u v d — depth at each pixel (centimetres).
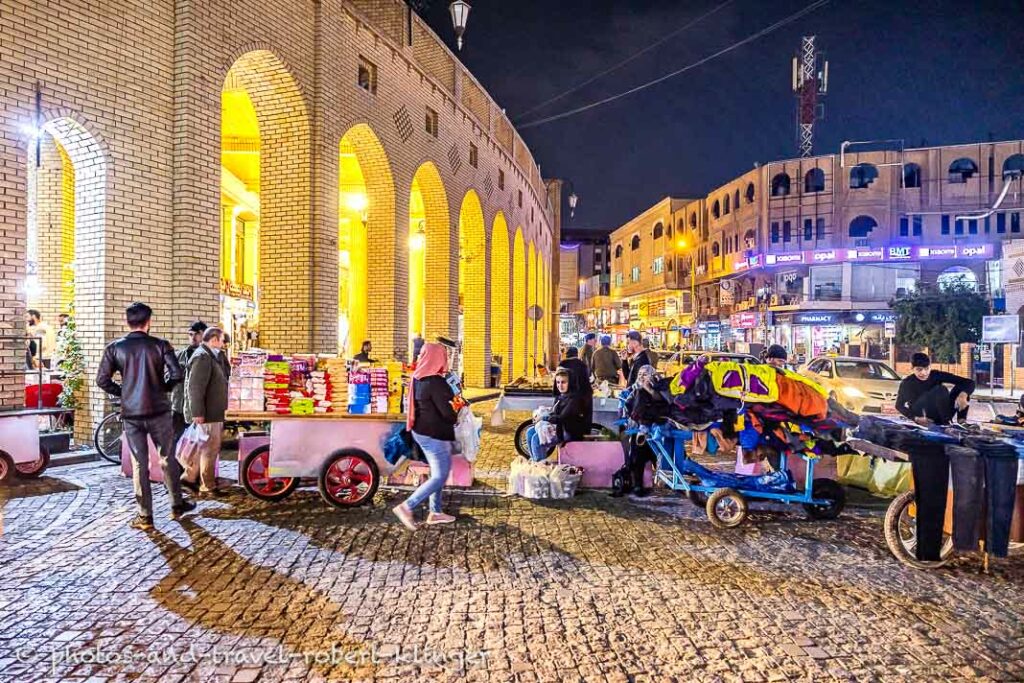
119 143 915
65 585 483
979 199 4325
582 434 836
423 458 736
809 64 4988
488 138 2359
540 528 647
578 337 7969
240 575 507
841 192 4369
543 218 4247
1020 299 2825
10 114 792
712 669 374
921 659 389
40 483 781
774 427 688
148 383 633
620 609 454
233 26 1073
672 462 706
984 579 524
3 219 790
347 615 439
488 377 2298
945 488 537
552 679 362
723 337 4934
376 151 1553
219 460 941
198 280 1012
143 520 631
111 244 909
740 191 4875
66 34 848
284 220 1282
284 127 1275
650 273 6391
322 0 1284
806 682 362
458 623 429
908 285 4019
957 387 742
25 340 823
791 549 595
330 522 656
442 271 1970
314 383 725
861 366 1619
